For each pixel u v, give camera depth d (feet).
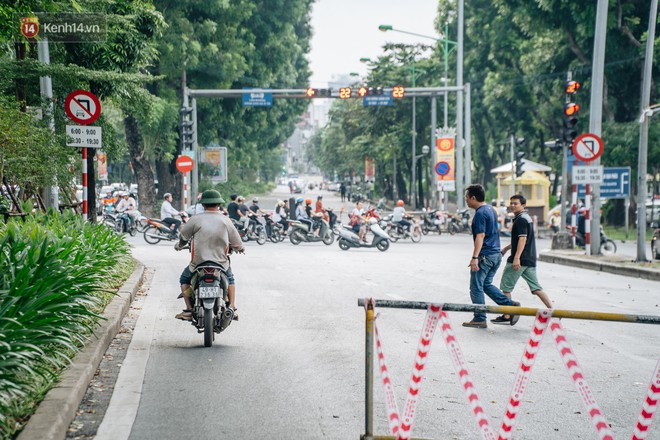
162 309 37.14
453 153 136.56
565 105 82.28
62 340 20.34
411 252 84.23
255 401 20.74
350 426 18.57
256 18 151.02
